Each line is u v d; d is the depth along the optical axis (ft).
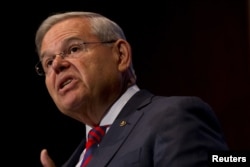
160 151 12.53
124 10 32.37
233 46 29.76
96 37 15.75
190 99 13.73
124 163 12.94
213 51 30.27
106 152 13.65
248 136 28.84
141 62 31.99
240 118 29.14
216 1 30.42
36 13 32.04
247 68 29.22
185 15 31.19
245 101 29.12
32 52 32.19
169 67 31.35
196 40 30.78
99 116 15.65
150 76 31.73
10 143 31.89
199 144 12.52
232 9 29.94
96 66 15.23
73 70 15.14
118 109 15.31
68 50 15.49
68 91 15.02
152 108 14.26
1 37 32.12
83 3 32.09
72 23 15.94
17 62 32.24
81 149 16.61
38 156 32.17
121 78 15.74
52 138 32.42
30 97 32.32
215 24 30.35
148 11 32.17
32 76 32.37
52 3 31.91
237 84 29.48
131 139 13.58
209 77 30.25
